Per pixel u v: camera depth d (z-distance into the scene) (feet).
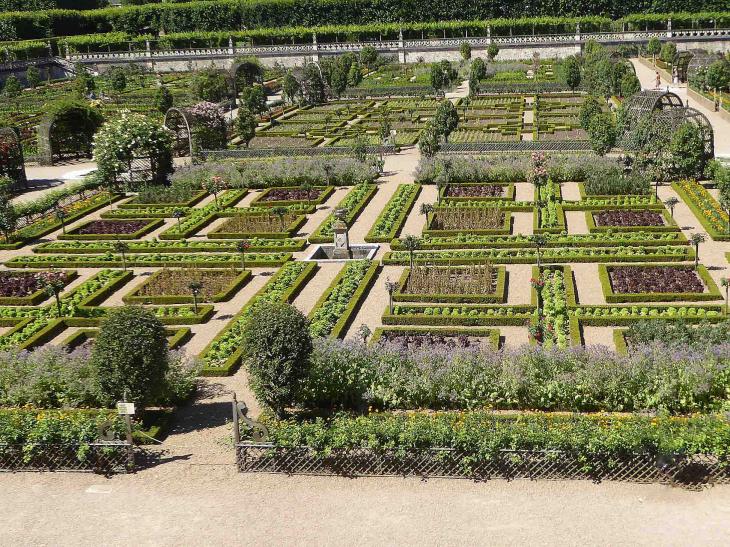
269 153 250.37
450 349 109.29
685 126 195.62
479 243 161.07
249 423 88.63
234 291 144.87
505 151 237.86
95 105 358.84
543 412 96.12
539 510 79.92
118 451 89.56
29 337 128.67
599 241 157.58
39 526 80.69
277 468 88.63
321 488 85.61
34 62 479.41
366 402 102.94
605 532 76.18
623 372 98.73
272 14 535.19
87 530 79.77
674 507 79.61
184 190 208.23
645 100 228.43
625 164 205.77
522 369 100.78
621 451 83.20
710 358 98.63
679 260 147.74
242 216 184.96
